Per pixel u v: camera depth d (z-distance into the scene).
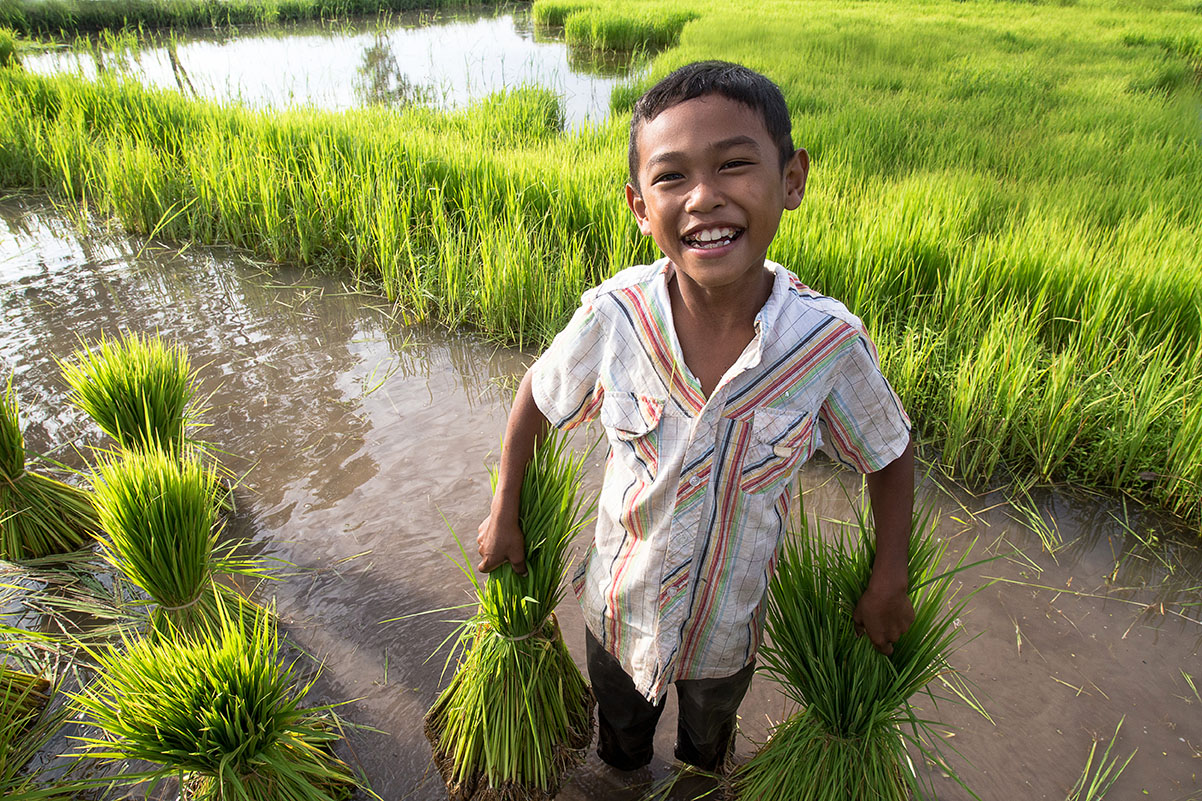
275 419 4.19
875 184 6.74
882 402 1.62
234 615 2.75
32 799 2.01
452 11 25.62
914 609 1.99
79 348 4.83
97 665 2.79
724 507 1.60
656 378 1.60
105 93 8.92
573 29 18.84
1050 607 3.12
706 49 14.62
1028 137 8.54
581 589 2.03
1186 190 6.62
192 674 2.00
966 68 12.88
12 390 4.34
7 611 3.00
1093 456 3.79
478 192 6.21
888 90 11.40
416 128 8.32
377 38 18.98
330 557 3.29
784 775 2.08
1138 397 3.90
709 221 1.36
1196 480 3.57
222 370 4.65
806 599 2.01
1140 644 2.96
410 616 3.02
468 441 4.06
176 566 2.52
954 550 3.42
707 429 1.54
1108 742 2.58
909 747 2.54
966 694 2.73
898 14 20.88
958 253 5.06
